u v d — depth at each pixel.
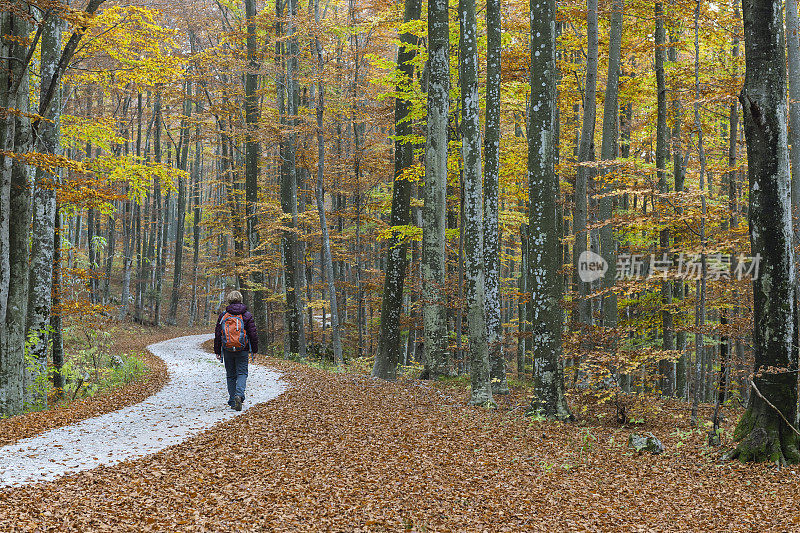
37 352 11.49
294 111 22.41
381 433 8.66
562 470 7.52
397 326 15.16
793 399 7.68
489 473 7.11
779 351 7.66
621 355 10.12
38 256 11.62
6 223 9.59
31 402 10.84
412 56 15.60
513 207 24.03
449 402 11.80
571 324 13.37
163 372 15.88
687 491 6.81
